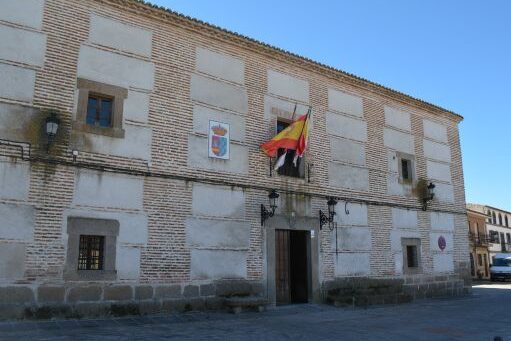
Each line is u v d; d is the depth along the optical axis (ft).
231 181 44.88
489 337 32.55
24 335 29.37
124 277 37.50
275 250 48.14
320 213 51.11
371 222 55.83
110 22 40.34
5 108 34.50
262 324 36.58
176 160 41.73
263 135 48.21
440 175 66.44
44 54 36.68
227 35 46.57
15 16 35.99
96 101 39.14
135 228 38.60
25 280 33.45
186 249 40.96
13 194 33.86
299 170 50.83
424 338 32.04
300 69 53.01
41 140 35.47
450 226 65.77
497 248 184.24
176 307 39.65
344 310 46.93
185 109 43.14
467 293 65.82
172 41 43.60
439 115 68.69
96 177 37.42
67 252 35.29
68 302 34.81
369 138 58.18
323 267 50.37
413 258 60.18
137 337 29.68
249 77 48.42
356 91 58.18
